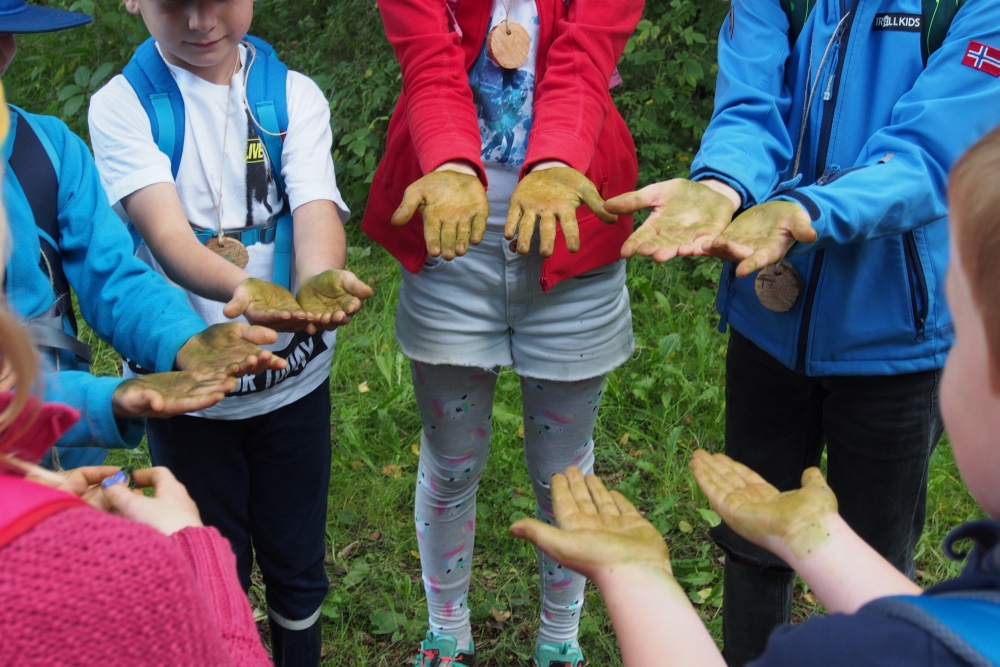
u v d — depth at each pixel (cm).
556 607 243
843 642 82
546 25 200
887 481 194
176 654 84
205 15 183
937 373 186
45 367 150
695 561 290
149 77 195
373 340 397
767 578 211
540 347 218
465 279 212
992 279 83
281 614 224
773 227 155
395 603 279
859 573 109
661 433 347
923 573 290
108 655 81
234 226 201
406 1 196
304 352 203
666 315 421
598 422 358
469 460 233
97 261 170
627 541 113
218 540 116
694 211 166
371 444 343
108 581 81
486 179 189
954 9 176
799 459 211
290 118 200
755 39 194
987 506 90
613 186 212
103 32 577
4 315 86
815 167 191
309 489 215
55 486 95
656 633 103
